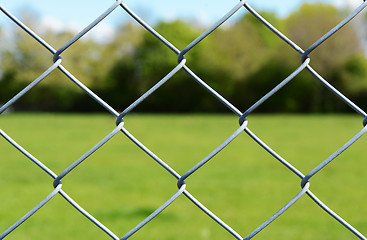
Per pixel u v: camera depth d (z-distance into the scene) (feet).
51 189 25.09
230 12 2.77
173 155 42.14
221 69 104.17
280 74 104.22
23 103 114.62
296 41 103.30
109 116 104.53
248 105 105.91
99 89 105.29
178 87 107.45
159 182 27.61
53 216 18.29
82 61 103.45
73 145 51.26
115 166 35.19
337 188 24.76
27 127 75.97
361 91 103.09
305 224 17.02
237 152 44.14
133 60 102.89
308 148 47.01
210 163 36.70
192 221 17.44
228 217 18.28
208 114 108.47
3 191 24.39
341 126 75.05
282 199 21.97
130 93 105.29
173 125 78.43
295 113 109.50
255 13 2.79
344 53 102.42
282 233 15.85
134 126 76.48
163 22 98.17
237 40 102.73
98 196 23.16
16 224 2.84
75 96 114.32
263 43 104.06
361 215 18.47
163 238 15.07
